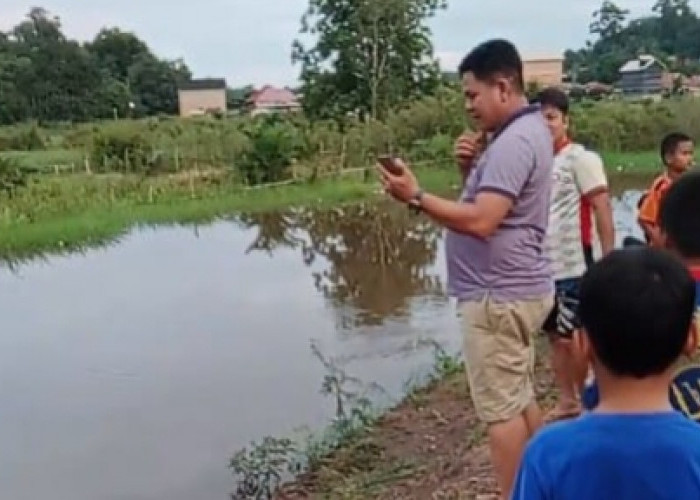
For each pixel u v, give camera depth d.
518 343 3.96
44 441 8.35
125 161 34.56
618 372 1.94
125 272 17.39
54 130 58.41
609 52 81.62
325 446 7.55
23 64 72.25
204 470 7.47
